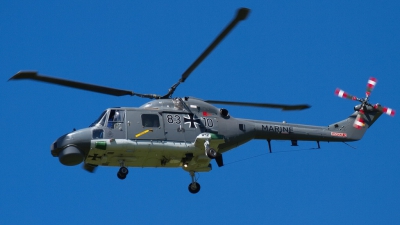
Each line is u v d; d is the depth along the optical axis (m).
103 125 82.00
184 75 83.88
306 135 95.19
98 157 81.88
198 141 83.75
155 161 84.56
